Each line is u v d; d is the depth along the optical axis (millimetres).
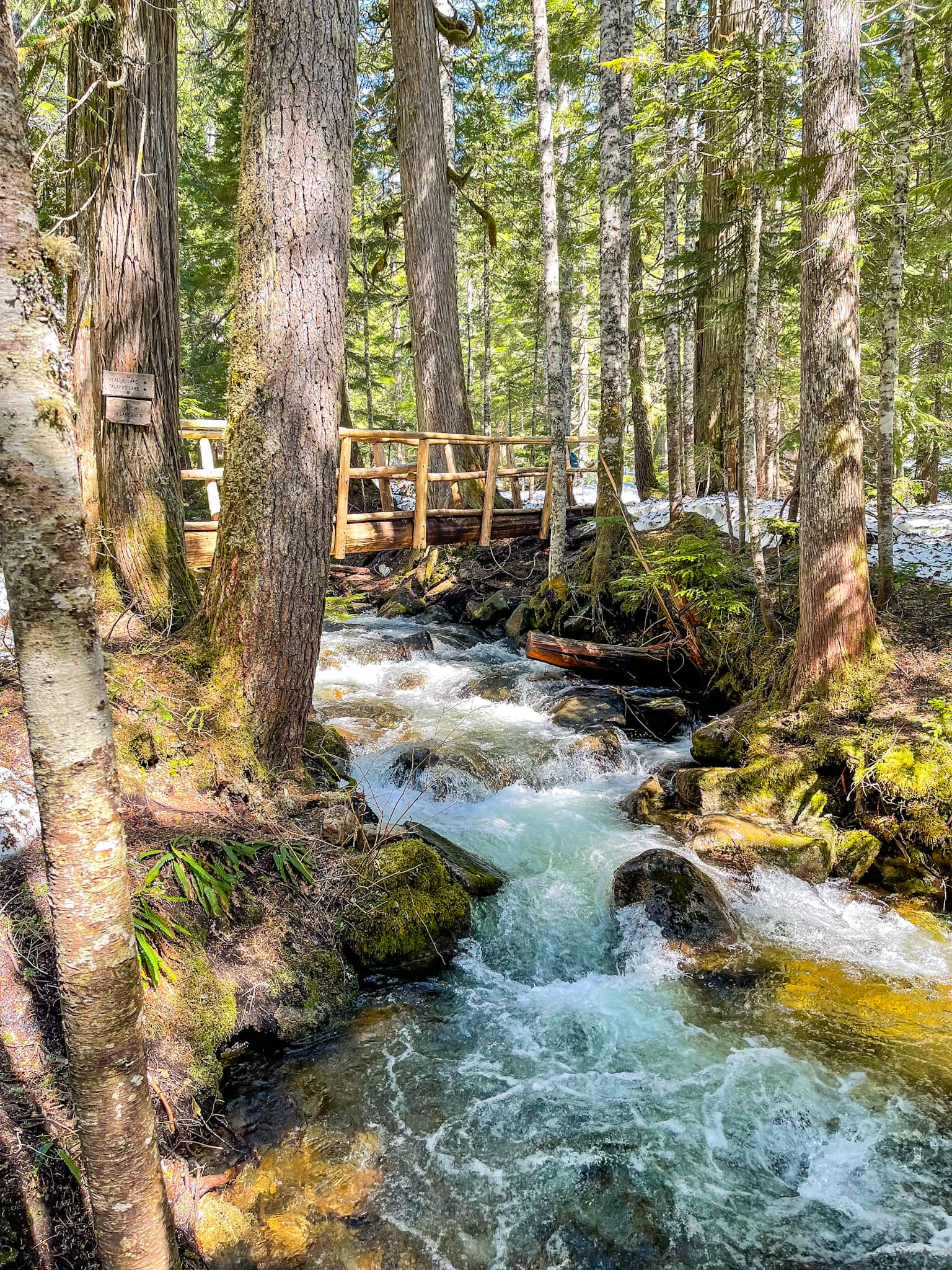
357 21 4000
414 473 8188
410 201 11078
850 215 4867
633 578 7637
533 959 4156
